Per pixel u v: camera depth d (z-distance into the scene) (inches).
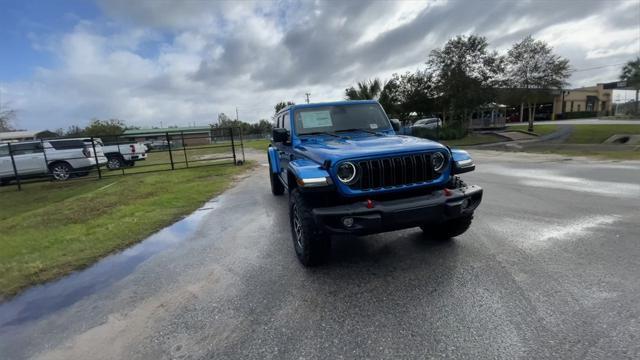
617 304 104.7
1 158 534.9
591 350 85.4
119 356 95.8
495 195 266.1
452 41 1087.6
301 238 148.0
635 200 231.6
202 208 283.9
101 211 284.5
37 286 147.5
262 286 133.1
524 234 172.1
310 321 106.6
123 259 173.9
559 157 522.9
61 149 552.4
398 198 133.2
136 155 764.0
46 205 350.9
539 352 85.7
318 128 190.7
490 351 87.4
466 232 179.6
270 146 320.2
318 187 125.7
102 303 128.7
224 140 2084.2
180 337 103.0
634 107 2027.6
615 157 482.9
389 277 132.6
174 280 145.0
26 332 112.3
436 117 1315.2
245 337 100.7
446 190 134.0
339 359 88.5
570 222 188.9
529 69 1124.5
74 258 177.2
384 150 131.9
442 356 86.8
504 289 117.6
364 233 123.0
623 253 142.9
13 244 207.9
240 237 198.5
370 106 204.7
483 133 1269.7
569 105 2290.8
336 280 133.3
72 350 100.4
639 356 82.4
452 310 107.0
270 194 328.2
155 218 251.9
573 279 122.0
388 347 91.7
